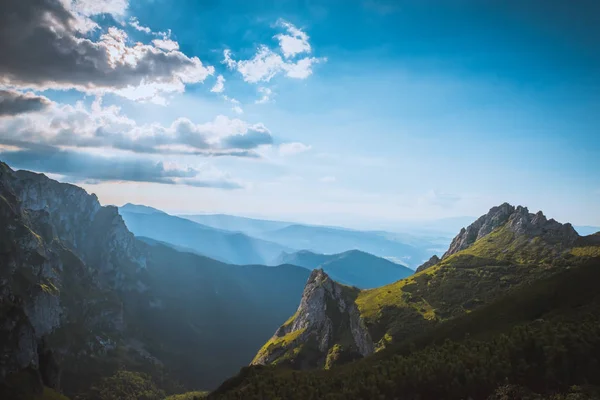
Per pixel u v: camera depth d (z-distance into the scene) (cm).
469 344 12731
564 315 12800
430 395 10188
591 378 8938
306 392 12381
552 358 9300
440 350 13062
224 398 14738
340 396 11012
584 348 9362
